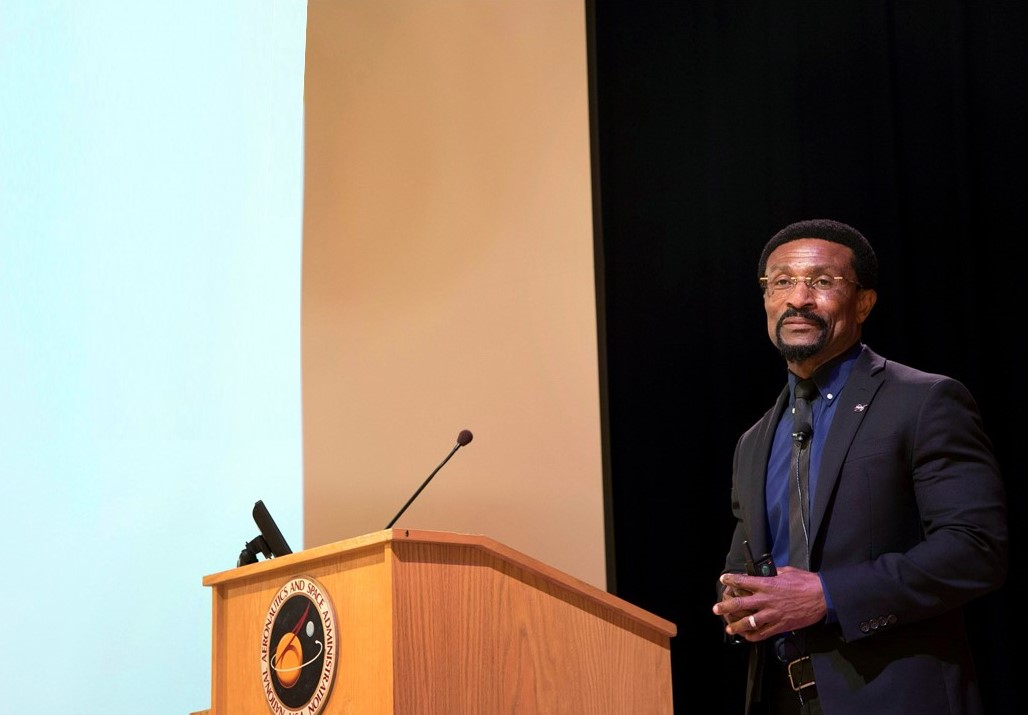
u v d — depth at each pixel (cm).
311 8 426
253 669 200
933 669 199
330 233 410
